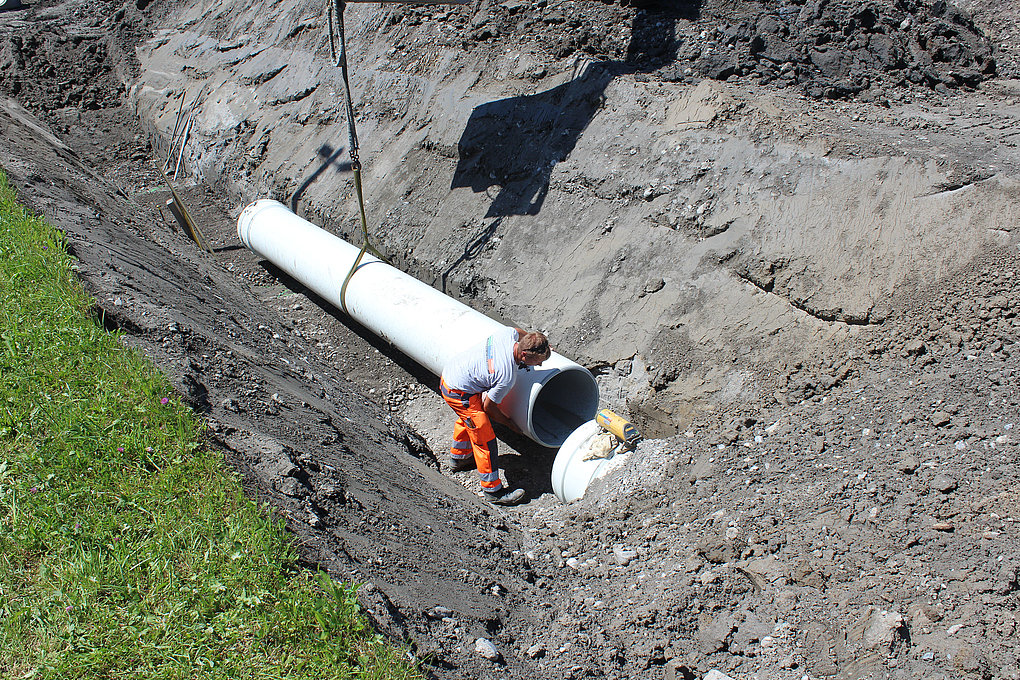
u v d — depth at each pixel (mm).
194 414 4289
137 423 3998
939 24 8930
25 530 3311
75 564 3201
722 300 6164
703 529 4746
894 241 5730
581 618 4191
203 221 11352
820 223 6020
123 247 7211
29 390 4098
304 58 12430
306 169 10844
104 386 4227
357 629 3193
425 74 10148
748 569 4297
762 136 6688
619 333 6539
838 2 8625
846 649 3686
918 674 3471
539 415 6734
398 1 7633
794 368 5668
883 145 6285
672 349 6180
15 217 6164
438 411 7227
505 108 8742
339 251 8242
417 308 7082
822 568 4141
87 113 15391
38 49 15961
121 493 3613
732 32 8062
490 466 5859
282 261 8961
